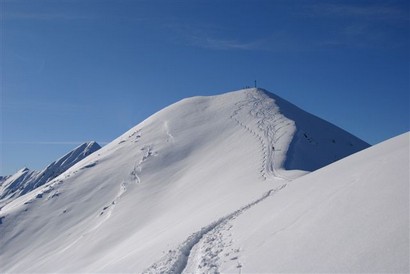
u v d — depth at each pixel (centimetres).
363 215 1426
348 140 8969
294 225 1750
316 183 2241
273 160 5809
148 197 7325
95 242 6150
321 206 1752
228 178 5556
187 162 8381
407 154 1706
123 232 6097
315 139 7681
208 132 9381
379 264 1118
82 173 9744
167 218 5038
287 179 4222
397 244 1155
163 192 7288
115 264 3222
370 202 1483
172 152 9012
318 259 1331
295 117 9344
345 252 1277
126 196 7831
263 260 1564
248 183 4722
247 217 2464
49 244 7331
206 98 11819
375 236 1259
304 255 1416
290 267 1384
